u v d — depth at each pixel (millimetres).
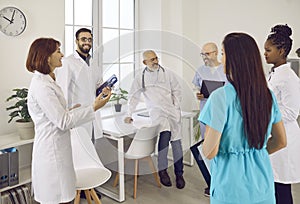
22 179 2627
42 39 2025
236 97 1363
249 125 1350
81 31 2262
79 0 3643
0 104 2824
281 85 2004
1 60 2803
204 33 4645
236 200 1392
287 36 2004
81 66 1423
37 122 2014
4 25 2791
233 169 1401
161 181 2762
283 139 1524
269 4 4477
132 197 2959
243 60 1345
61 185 2033
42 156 2010
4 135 2787
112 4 3879
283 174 2121
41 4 3039
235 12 4609
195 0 4496
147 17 4238
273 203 1458
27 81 3006
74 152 1987
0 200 2439
